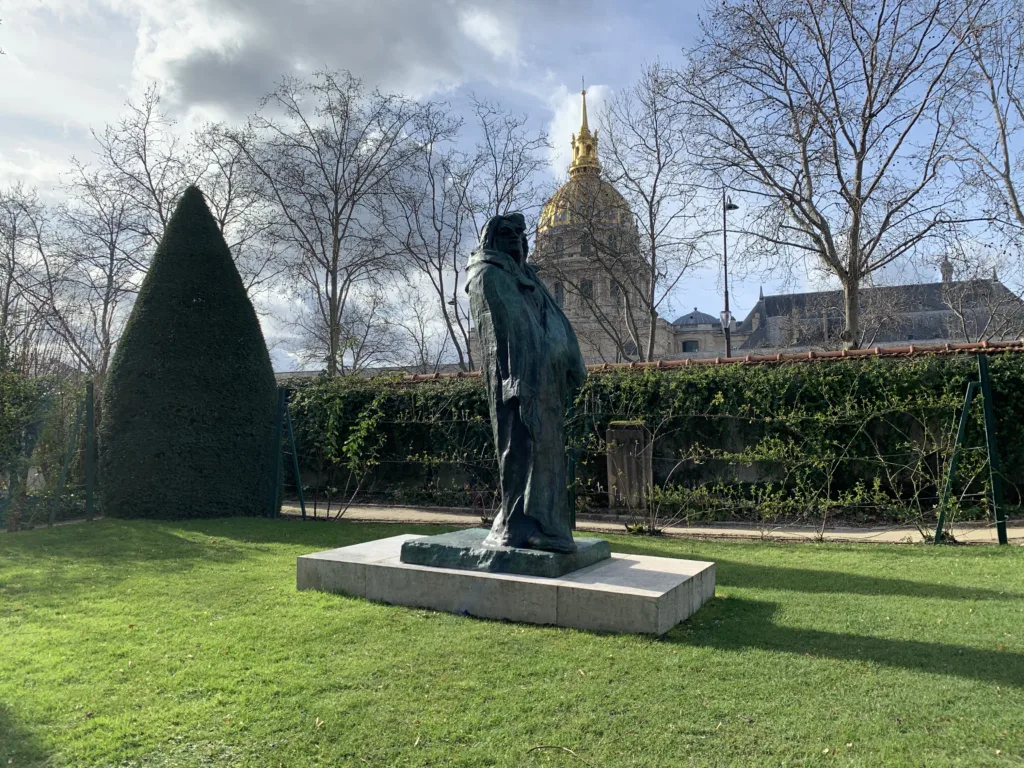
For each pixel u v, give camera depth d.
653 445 13.44
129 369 12.84
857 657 4.61
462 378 15.92
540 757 3.41
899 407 11.48
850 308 21.02
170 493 12.55
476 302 6.15
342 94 25.64
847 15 19.59
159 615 5.95
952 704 3.85
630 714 3.83
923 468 11.68
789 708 3.86
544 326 6.18
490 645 4.95
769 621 5.50
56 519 13.38
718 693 4.07
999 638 4.93
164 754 3.50
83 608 6.25
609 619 5.24
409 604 6.04
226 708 3.99
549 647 4.88
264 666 4.63
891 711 3.79
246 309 13.97
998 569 7.34
